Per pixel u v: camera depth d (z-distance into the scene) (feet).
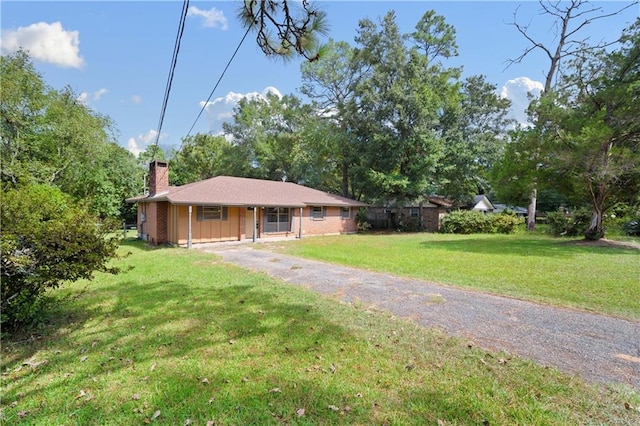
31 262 11.47
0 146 58.85
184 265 27.35
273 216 55.57
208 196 45.73
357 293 18.45
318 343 11.55
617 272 24.14
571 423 7.31
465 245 42.60
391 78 68.90
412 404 7.99
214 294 17.95
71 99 67.87
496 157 71.26
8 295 11.79
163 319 14.05
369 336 12.18
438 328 13.10
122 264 27.68
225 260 30.35
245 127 98.27
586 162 36.35
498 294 18.25
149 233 51.11
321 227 63.36
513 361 10.25
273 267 26.53
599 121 35.60
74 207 13.39
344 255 33.47
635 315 14.71
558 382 9.02
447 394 8.41
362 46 73.41
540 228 67.67
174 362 10.22
